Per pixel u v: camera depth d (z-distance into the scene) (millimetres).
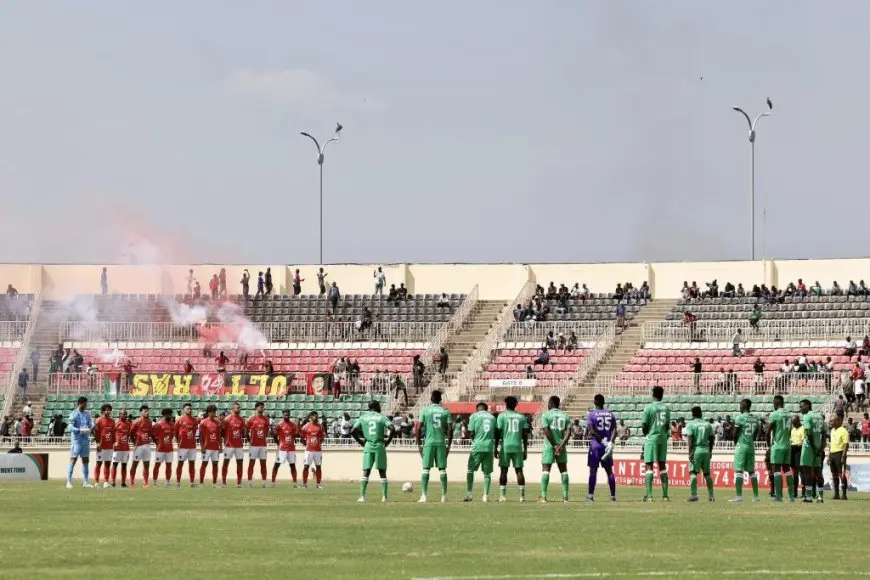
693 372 87500
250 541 29953
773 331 92188
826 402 79562
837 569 25109
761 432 74312
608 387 87312
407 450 80062
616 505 45062
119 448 61594
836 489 52469
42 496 50719
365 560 26203
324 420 83062
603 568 25094
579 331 96250
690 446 48594
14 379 92750
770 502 48594
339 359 94562
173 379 92812
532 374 91562
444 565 25422
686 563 25953
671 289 103812
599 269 104812
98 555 26828
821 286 101125
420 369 91875
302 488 61812
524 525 34812
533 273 105812
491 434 46969
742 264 102625
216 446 63188
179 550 27922
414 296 105125
